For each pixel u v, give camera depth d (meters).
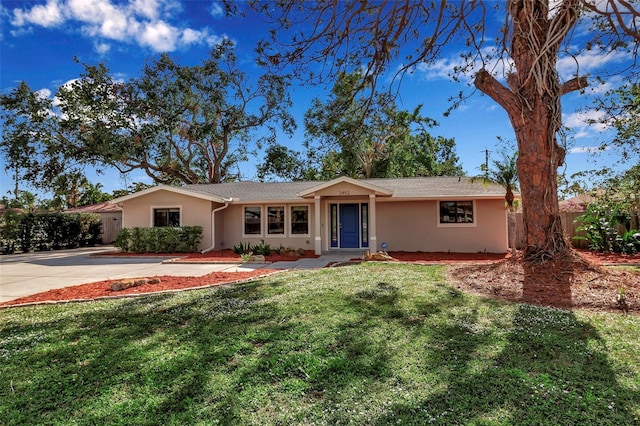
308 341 4.10
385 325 4.59
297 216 15.71
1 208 21.61
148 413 2.77
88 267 11.78
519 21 7.09
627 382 3.03
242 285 7.61
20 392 3.14
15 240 17.61
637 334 4.10
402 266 9.98
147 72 22.69
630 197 12.30
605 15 6.42
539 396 2.85
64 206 33.09
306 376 3.28
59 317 5.55
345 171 27.28
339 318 4.91
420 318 4.86
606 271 6.82
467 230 14.14
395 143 24.08
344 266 10.20
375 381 3.16
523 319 4.70
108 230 23.33
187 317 5.27
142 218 16.06
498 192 13.28
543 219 7.40
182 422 2.63
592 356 3.55
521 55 7.44
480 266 8.47
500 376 3.18
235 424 2.59
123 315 5.48
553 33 6.75
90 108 21.66
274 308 5.51
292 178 31.59
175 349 4.02
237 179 31.20
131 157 22.67
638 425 2.46
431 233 14.45
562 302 5.57
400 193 14.30
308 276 8.43
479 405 2.75
